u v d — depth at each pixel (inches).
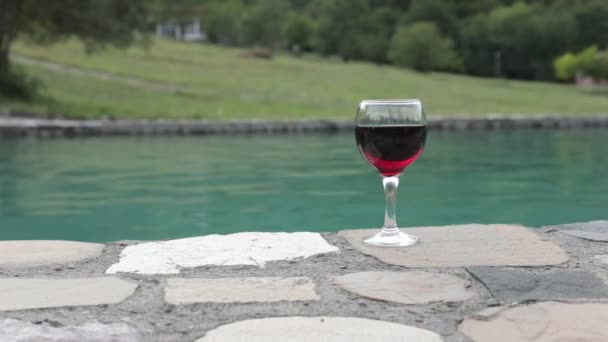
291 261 75.5
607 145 410.0
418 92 981.2
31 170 294.2
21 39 751.1
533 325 56.8
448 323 57.2
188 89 836.6
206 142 435.2
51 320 57.6
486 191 233.6
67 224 180.7
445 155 361.7
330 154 360.8
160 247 82.0
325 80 1047.0
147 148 394.9
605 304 61.7
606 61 1470.2
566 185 245.8
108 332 55.2
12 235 167.6
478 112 742.5
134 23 748.0
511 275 69.5
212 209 199.3
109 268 73.4
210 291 65.2
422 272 71.0
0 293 65.1
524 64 2365.9
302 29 2426.2
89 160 331.9
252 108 702.5
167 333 55.0
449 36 2432.3
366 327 56.2
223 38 2571.4
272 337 54.0
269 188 240.7
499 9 2421.3
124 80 861.2
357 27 2502.5
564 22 2256.4
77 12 698.2
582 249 79.9
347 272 71.2
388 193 83.7
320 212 192.9
